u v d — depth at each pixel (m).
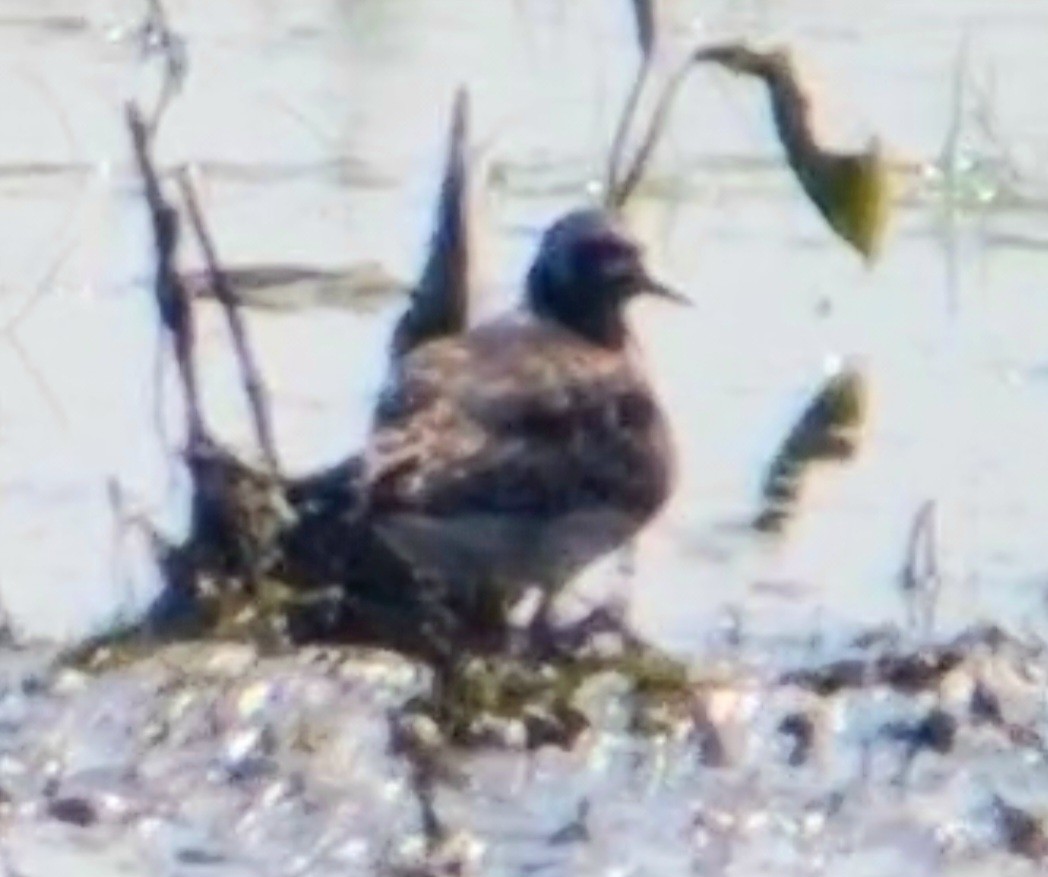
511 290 20.19
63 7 26.06
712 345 20.53
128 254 21.39
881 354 20.44
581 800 14.61
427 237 20.94
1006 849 14.34
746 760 15.00
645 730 15.13
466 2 26.34
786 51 19.97
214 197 22.41
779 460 18.81
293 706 15.20
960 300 21.28
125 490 17.92
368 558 15.79
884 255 21.78
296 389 19.14
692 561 17.38
